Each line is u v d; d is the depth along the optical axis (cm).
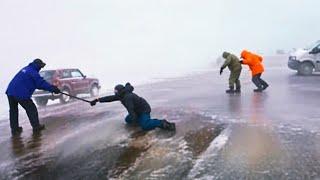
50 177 530
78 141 718
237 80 1391
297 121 812
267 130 734
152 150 624
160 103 1173
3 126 958
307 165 523
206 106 1071
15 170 568
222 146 631
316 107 993
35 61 857
